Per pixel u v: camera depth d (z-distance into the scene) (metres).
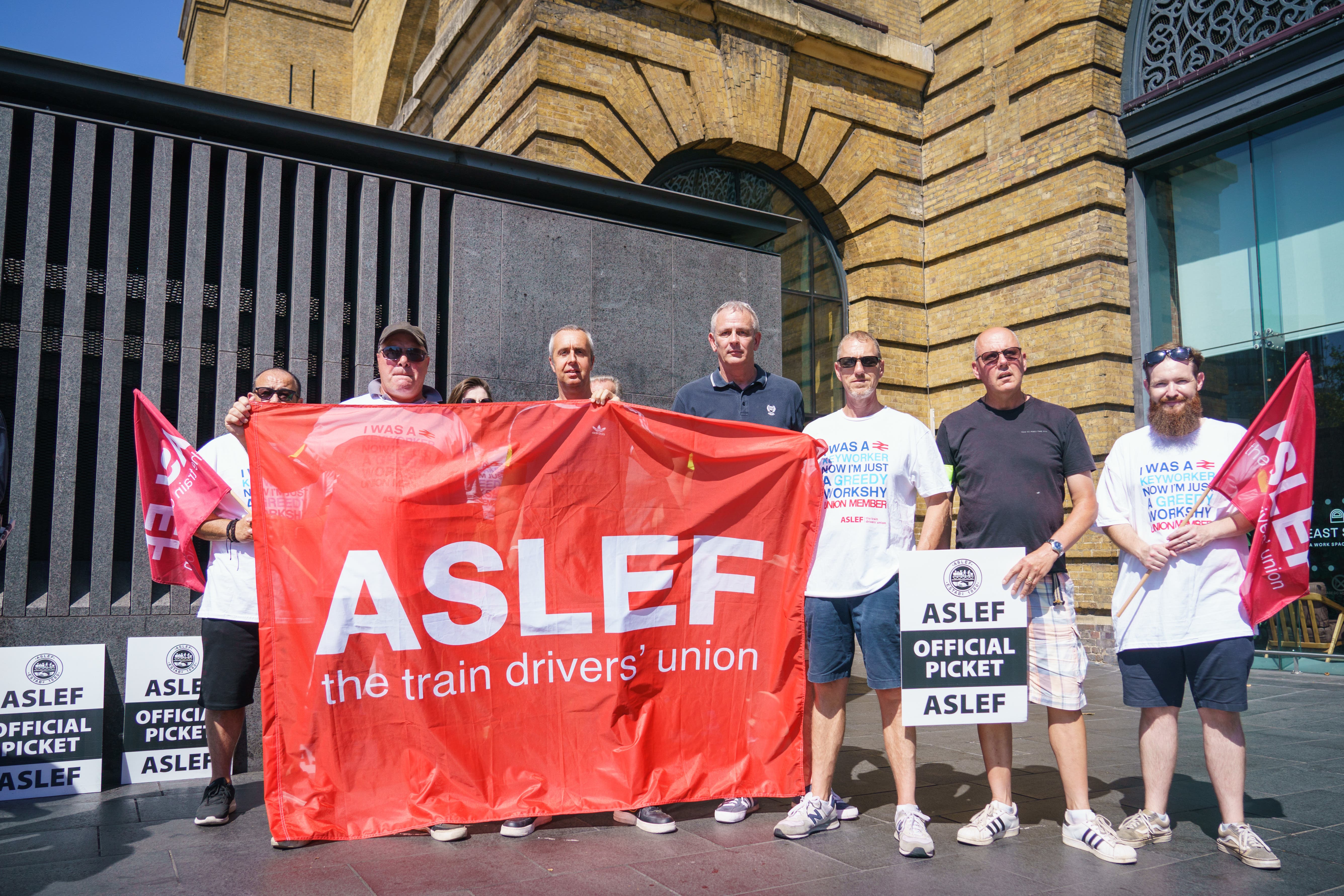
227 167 5.40
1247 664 3.39
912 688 3.53
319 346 5.77
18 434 4.69
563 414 3.89
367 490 3.65
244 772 4.83
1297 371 3.49
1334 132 8.78
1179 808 4.06
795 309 12.02
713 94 10.69
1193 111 9.68
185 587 4.79
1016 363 3.72
